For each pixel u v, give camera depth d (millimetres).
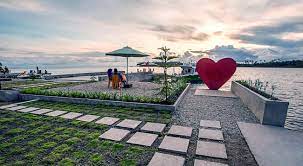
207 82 11711
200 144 3906
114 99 7480
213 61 11273
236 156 3479
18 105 7152
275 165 3131
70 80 18531
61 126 4914
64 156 3369
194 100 8469
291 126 10477
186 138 4219
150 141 4012
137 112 6285
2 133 4398
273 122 5102
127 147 3764
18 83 14938
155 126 4938
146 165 3123
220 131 4637
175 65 7699
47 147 3709
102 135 4289
